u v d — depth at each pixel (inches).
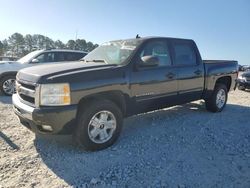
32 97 161.0
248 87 479.2
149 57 186.5
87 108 164.1
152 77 199.6
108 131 175.9
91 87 164.7
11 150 171.2
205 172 145.9
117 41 220.4
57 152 168.9
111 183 134.1
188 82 234.1
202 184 134.0
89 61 210.2
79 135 163.8
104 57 207.5
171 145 182.5
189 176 141.3
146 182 135.2
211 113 275.3
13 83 363.3
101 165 152.3
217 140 193.9
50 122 153.6
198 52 248.7
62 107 155.0
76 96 159.0
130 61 188.5
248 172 147.2
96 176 140.6
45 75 157.8
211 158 163.3
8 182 134.1
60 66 178.7
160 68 208.1
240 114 277.3
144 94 196.2
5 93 359.6
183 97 233.0
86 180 136.9
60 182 135.0
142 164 153.9
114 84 175.8
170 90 216.5
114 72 177.8
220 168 150.9
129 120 238.8
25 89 166.4
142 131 209.6
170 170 147.3
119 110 178.4
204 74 252.7
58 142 184.4
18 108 169.0
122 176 140.6
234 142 191.0
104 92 173.2
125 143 184.4
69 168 148.9
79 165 152.3
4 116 247.6
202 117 256.8
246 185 134.0
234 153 171.8
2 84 357.1
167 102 218.2
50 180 136.7
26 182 134.6
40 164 153.4
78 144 172.1
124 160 158.6
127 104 187.8
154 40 209.2
